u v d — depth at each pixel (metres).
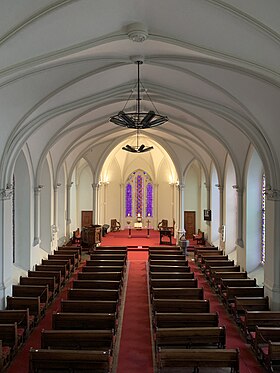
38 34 7.96
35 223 18.70
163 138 26.25
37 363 7.88
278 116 11.41
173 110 17.72
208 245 26.81
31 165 18.02
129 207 34.28
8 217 13.91
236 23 7.50
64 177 25.84
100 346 9.05
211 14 7.51
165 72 12.55
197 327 9.73
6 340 9.72
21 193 17.83
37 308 12.16
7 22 7.43
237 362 7.96
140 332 11.84
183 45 8.85
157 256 19.59
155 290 13.23
